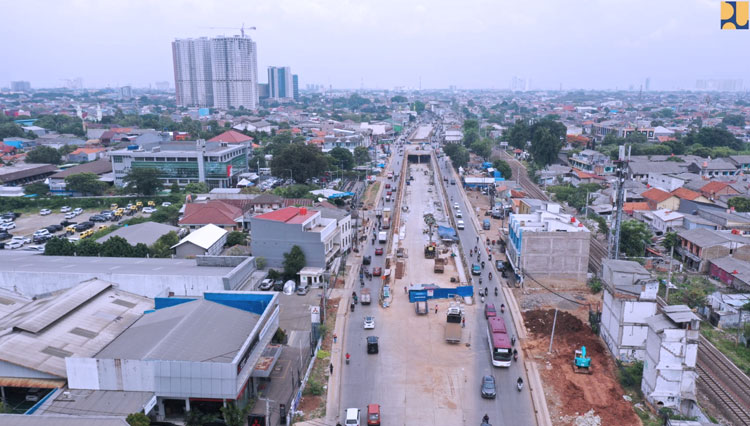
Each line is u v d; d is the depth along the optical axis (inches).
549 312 3346.5
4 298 3117.6
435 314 3385.8
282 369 2628.0
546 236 3806.6
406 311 3427.7
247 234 4790.8
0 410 2139.5
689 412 2300.7
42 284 3253.0
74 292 2942.9
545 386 2524.6
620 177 3516.2
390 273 4055.1
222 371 2065.7
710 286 3730.3
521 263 3855.8
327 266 4018.2
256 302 2632.9
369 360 2790.4
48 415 1796.3
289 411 2230.6
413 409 2348.7
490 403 2395.4
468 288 3575.3
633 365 2662.4
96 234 4702.3
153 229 4579.2
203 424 2134.6
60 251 3993.6
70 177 6737.2
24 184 7337.6
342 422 2237.9
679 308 2390.5
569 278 3860.7
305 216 4170.8
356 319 3302.2
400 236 5162.4
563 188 6830.7
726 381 2576.3
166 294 3112.7
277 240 3966.5
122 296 3107.8
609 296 2881.4
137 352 2214.6
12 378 2239.2
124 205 6481.3
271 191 6427.2
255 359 2292.1
